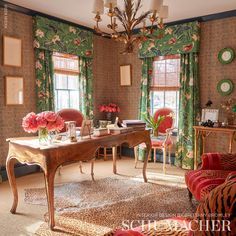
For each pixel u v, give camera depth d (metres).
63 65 4.80
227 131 3.70
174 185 3.61
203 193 2.10
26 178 3.94
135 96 5.41
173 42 4.63
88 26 5.04
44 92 4.33
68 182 3.74
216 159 2.61
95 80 5.47
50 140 2.52
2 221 2.53
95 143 2.72
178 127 4.66
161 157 4.97
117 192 3.32
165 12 2.79
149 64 5.06
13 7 3.86
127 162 4.96
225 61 4.20
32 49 4.22
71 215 2.65
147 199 3.09
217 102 4.36
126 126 3.43
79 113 4.40
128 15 2.80
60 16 4.42
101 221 2.54
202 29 4.46
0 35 3.76
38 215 2.66
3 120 3.87
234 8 4.00
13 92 3.95
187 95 4.56
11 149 2.62
